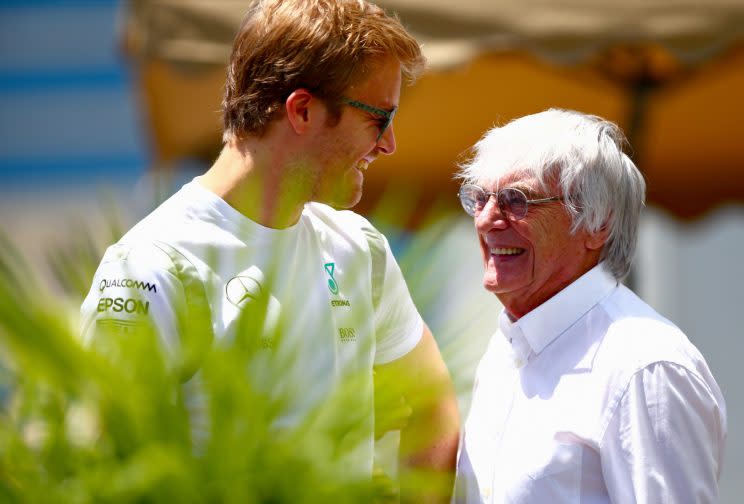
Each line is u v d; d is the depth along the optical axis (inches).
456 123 704.4
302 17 224.2
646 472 225.3
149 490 138.7
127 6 524.7
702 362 238.1
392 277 263.6
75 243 171.9
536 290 255.0
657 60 554.6
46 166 1229.7
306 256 240.7
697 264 765.9
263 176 231.3
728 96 666.2
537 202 248.2
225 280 222.5
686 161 710.5
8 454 141.9
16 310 144.2
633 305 249.4
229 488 141.6
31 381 146.6
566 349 248.7
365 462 181.9
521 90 694.5
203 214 229.0
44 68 1249.4
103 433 145.1
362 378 159.8
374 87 228.1
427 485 185.8
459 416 265.7
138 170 1224.2
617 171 251.4
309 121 226.5
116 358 149.8
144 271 213.2
